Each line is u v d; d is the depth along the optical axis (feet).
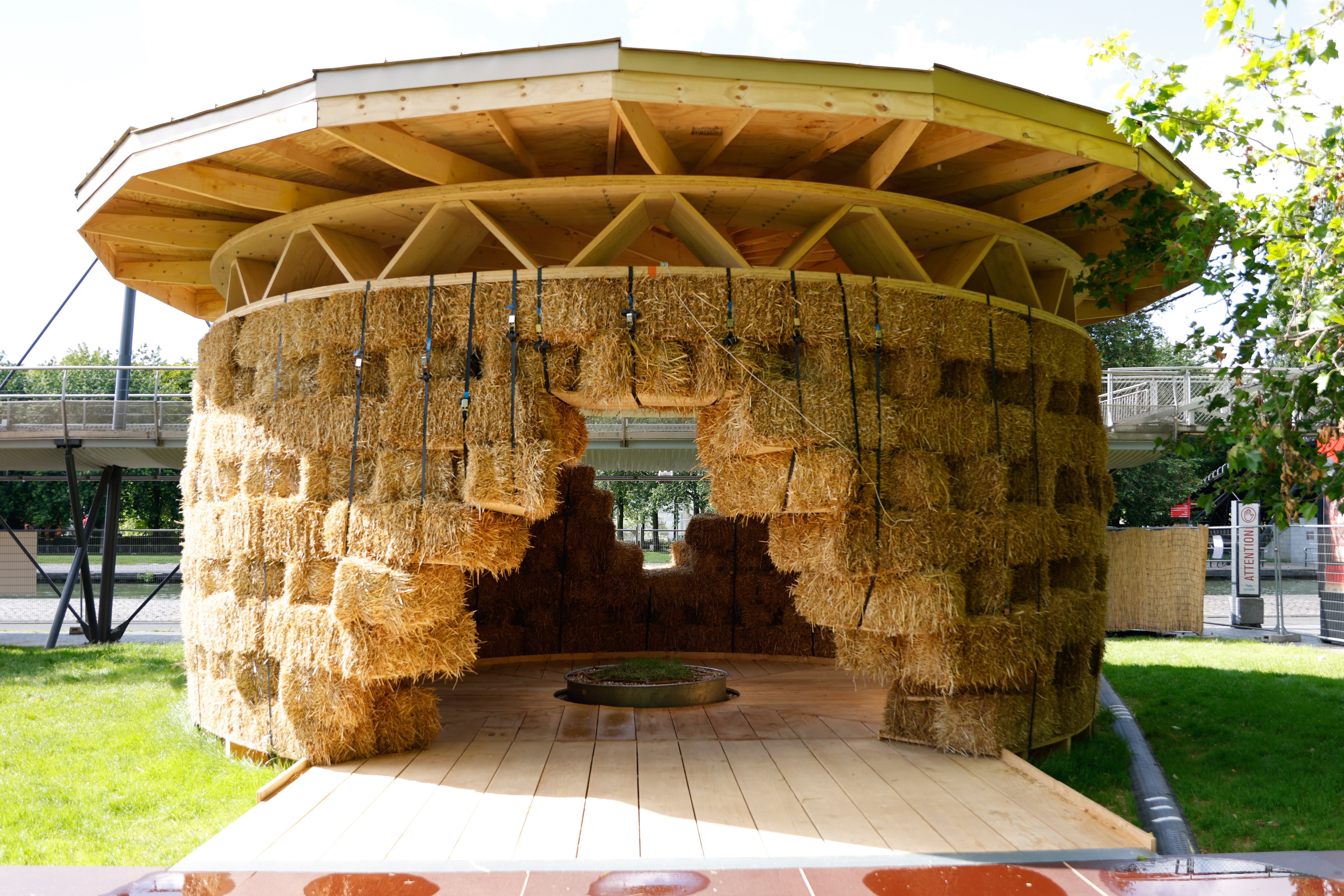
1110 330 98.43
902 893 10.80
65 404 42.01
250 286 23.40
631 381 16.69
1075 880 11.24
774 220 20.62
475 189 18.47
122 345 45.11
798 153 19.43
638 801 14.46
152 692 26.43
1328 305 15.37
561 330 16.89
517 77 15.34
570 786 15.34
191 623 20.83
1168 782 18.07
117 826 13.85
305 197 20.88
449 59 15.57
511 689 25.89
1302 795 17.07
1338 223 15.72
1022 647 17.47
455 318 17.47
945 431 17.97
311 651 16.84
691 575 33.47
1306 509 17.66
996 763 17.01
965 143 17.88
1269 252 16.72
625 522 116.98
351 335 17.98
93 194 21.01
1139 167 18.65
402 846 12.35
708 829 13.07
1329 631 40.96
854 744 18.58
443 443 16.94
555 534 32.58
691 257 26.08
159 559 102.58
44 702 24.61
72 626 46.06
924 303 18.13
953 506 18.08
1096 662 21.90
